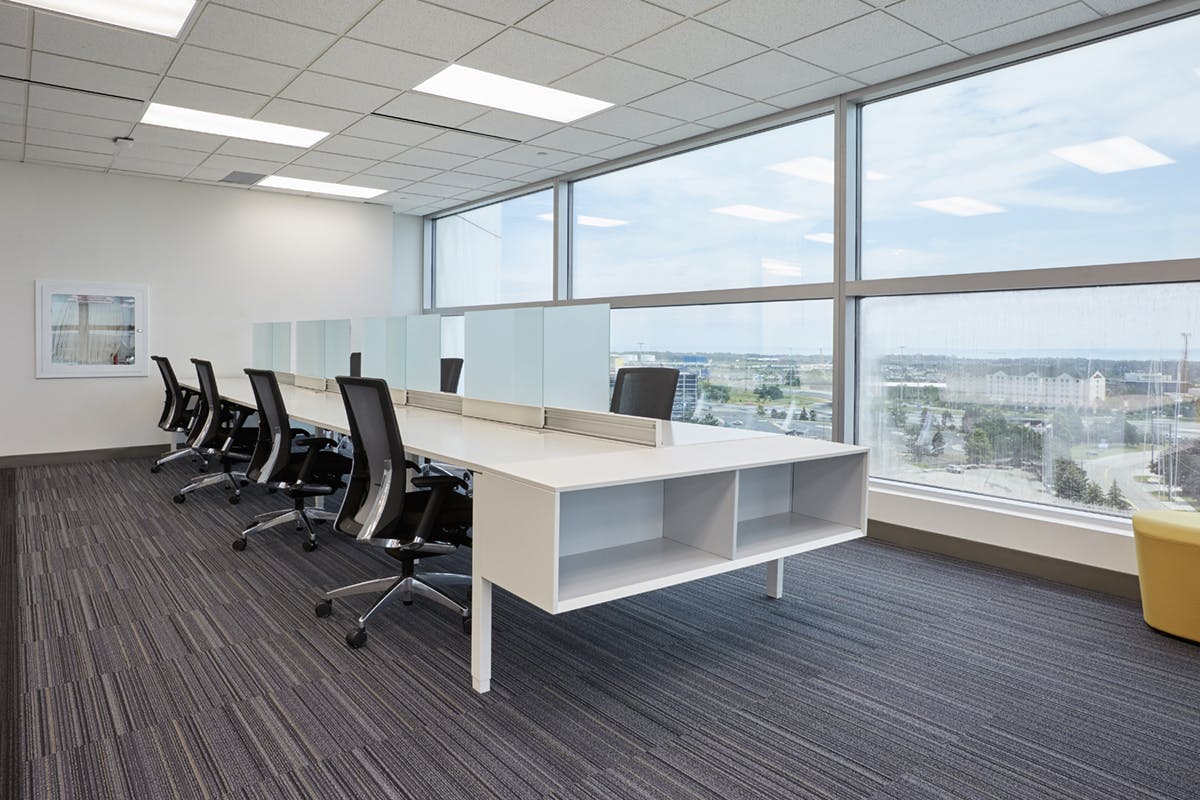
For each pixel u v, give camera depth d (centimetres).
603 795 159
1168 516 252
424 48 326
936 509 343
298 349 537
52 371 554
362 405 238
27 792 158
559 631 248
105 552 335
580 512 222
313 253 661
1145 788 163
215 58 337
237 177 579
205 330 614
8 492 459
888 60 336
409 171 557
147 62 341
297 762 170
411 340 393
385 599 249
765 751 176
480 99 394
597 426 268
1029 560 312
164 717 189
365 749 175
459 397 349
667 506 239
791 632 249
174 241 598
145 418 591
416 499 258
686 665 223
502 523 196
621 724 188
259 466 351
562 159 518
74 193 555
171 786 160
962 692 207
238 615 260
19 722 187
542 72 354
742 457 227
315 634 244
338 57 336
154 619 255
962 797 159
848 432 388
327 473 336
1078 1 277
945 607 274
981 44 318
